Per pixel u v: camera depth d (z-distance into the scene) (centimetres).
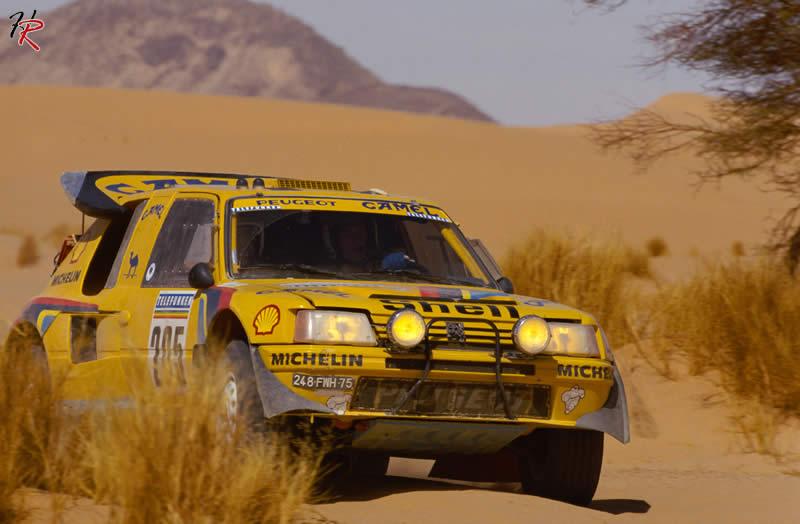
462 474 2902
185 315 2533
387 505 2278
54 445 2241
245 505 1903
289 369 2197
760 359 3591
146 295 2705
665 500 2708
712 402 3662
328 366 2195
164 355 2475
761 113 4453
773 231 4694
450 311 2322
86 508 2058
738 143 4544
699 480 2955
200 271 2512
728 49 4553
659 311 4281
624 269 4834
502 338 2328
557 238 4812
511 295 2588
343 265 2648
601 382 2408
